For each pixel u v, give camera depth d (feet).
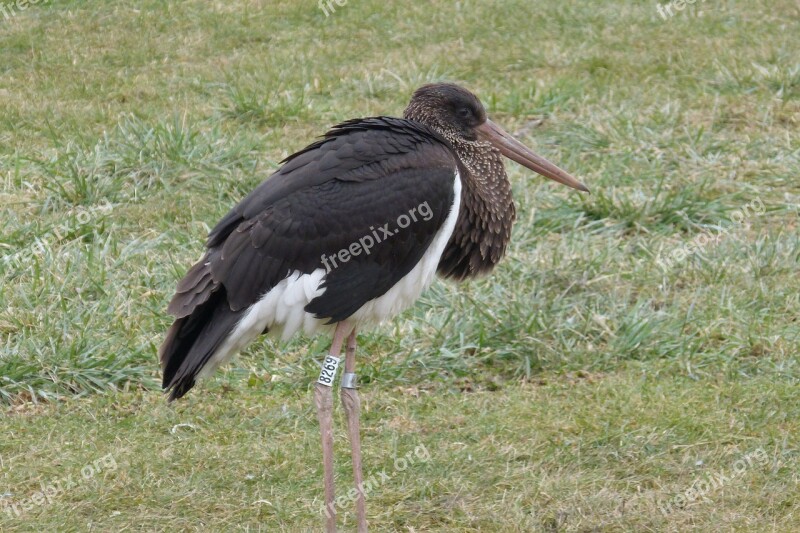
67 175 48.26
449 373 36.40
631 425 32.55
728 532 27.55
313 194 27.63
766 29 66.49
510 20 68.85
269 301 27.53
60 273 40.86
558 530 27.99
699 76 60.44
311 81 60.95
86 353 36.14
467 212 30.50
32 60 63.72
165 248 43.39
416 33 67.56
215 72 62.49
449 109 31.48
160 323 38.19
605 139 52.65
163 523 28.71
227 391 35.58
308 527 28.50
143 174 48.67
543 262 41.86
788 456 30.91
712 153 51.37
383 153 28.25
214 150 50.39
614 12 69.51
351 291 28.09
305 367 36.68
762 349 36.76
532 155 32.04
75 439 32.71
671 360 36.45
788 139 52.37
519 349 36.91
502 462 31.09
